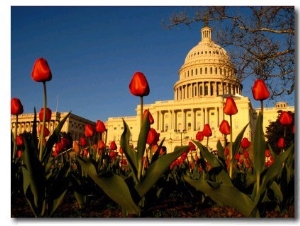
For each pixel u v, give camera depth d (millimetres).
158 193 4258
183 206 4371
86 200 4414
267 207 4055
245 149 6738
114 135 75312
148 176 3211
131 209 3340
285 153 3266
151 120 4469
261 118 3348
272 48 13266
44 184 3432
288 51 13109
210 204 4465
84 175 4945
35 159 3295
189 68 86688
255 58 13492
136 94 3400
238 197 3344
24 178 3480
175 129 78688
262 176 3451
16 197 4688
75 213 3973
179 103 79562
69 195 5301
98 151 5797
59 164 6344
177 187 5402
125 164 7406
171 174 5969
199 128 77375
